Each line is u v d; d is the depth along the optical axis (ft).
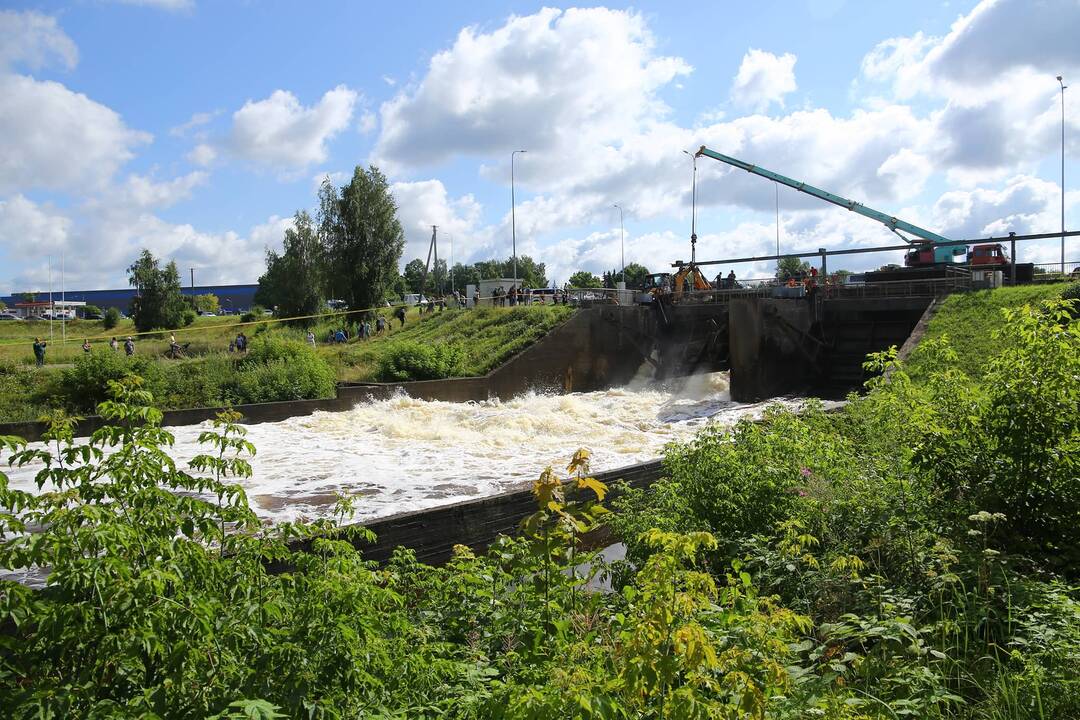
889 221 164.55
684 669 13.20
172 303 236.43
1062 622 17.97
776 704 14.97
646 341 133.18
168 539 14.73
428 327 144.46
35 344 113.19
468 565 24.39
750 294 129.08
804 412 44.04
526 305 144.25
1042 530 23.76
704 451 32.30
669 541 14.37
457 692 16.02
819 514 26.99
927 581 21.85
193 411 82.69
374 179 201.67
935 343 30.14
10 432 74.59
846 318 116.47
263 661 13.79
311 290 221.25
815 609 21.91
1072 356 23.91
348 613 15.15
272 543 17.20
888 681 17.38
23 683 12.26
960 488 25.11
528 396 115.65
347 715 13.80
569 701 12.48
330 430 82.84
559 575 19.19
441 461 65.46
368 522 39.01
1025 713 15.79
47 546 12.35
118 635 12.10
